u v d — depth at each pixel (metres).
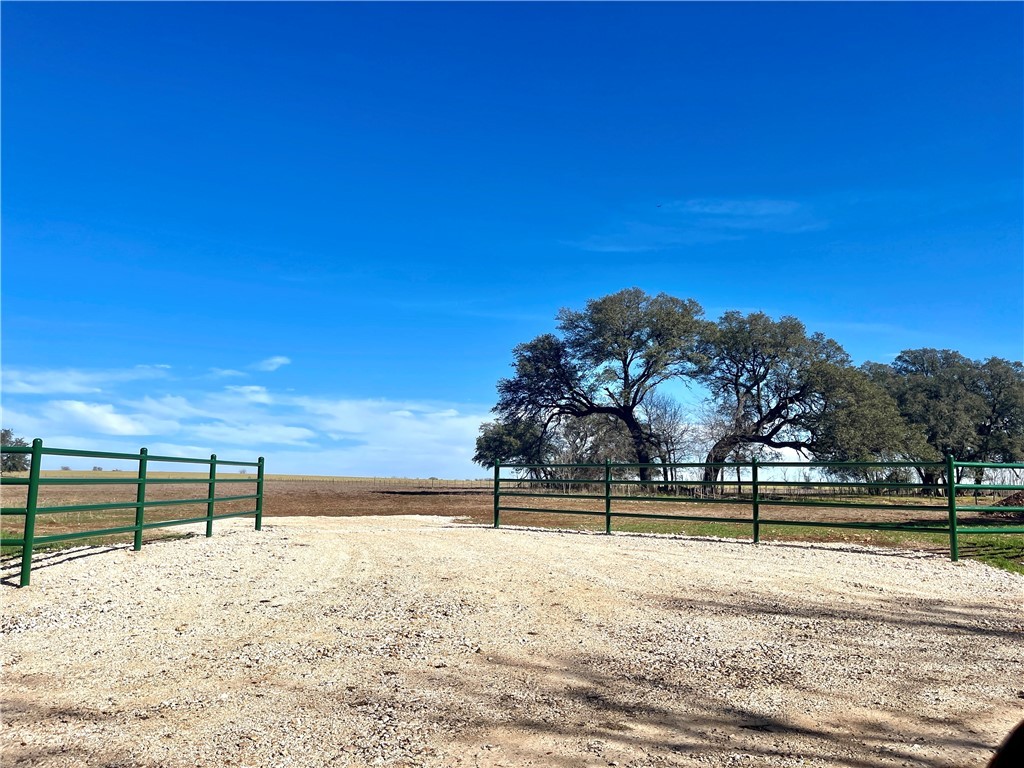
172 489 34.06
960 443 54.69
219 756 3.81
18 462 37.97
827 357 45.69
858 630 6.66
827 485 11.88
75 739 4.05
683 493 32.00
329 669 5.39
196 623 6.81
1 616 6.86
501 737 4.07
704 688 4.98
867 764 3.73
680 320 46.91
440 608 7.43
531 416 50.56
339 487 49.12
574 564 10.14
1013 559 10.96
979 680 5.18
